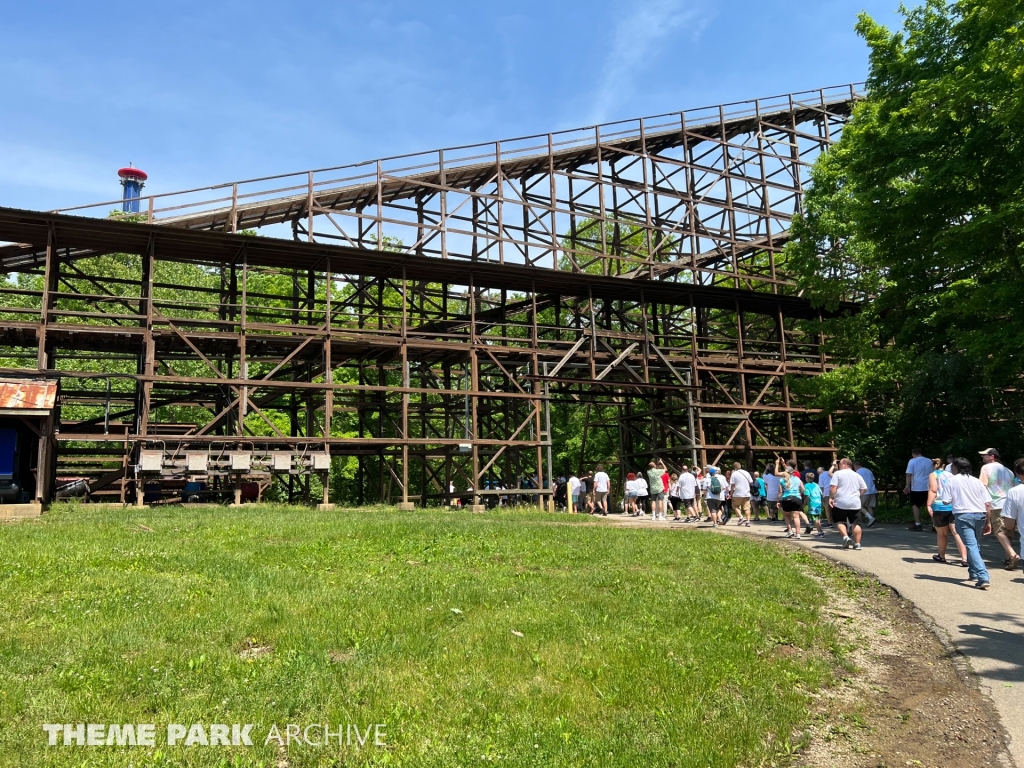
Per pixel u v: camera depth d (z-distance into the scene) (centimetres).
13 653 729
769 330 4228
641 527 2056
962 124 2077
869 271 3080
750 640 897
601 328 3494
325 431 2531
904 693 791
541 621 920
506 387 3550
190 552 1275
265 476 2939
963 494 1175
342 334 2650
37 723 593
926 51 2328
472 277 2911
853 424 2991
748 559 1433
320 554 1311
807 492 1806
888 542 1650
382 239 2819
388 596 1000
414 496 3309
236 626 844
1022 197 1891
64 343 2611
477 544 1511
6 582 992
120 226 2344
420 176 2994
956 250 2055
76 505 2161
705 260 3906
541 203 3338
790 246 3300
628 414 3688
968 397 2361
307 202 2806
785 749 643
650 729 646
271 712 636
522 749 592
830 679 813
